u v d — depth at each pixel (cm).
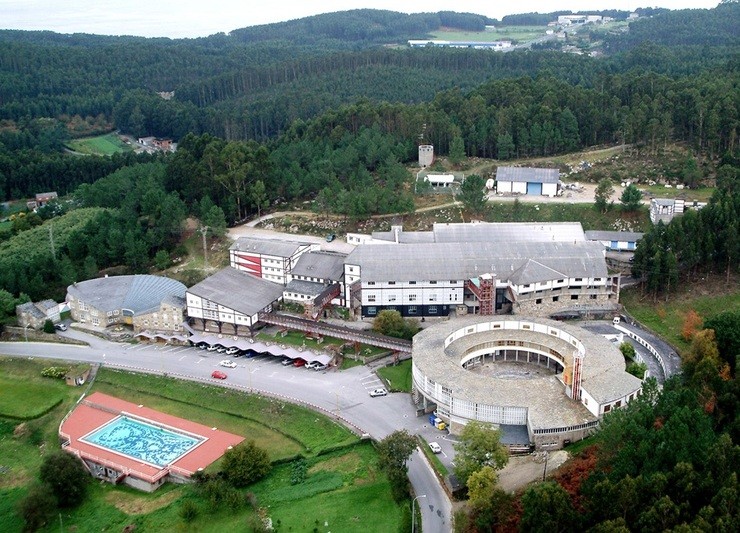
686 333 19900
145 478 16175
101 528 15150
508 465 15012
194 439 17788
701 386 15425
